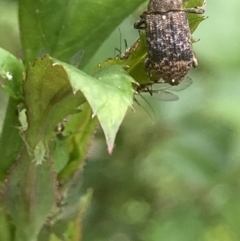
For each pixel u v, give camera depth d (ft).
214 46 0.30
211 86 0.31
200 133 0.32
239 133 0.32
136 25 0.20
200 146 0.32
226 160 0.32
